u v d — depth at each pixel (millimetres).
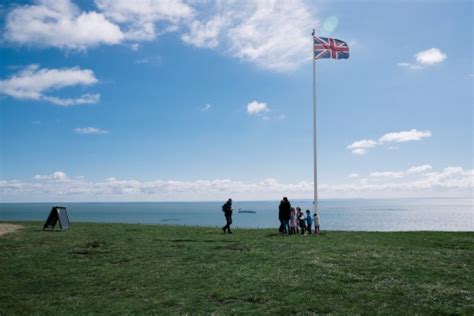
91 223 46531
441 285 15039
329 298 13633
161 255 21609
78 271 18109
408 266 18219
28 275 17422
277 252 22062
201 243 26047
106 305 13219
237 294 14203
